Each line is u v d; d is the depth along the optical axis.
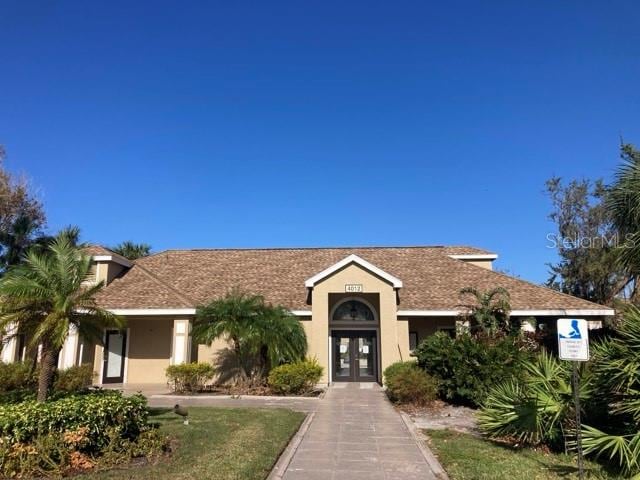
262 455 9.64
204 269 28.84
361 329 25.50
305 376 20.30
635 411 8.40
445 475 8.86
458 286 25.89
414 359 22.20
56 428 8.80
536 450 10.41
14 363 17.30
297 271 28.25
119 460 8.91
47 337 10.20
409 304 24.23
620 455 8.52
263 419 13.71
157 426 11.85
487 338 17.61
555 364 11.04
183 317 23.20
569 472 8.71
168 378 22.25
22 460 8.16
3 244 28.41
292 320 21.98
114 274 26.23
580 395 9.86
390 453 10.45
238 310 20.89
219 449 10.05
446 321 25.08
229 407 16.56
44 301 10.44
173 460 9.16
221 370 23.81
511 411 10.85
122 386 23.58
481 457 9.86
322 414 15.30
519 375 15.01
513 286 25.67
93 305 11.07
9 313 10.36
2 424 8.46
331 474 8.95
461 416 15.09
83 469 8.48
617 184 11.52
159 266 29.36
